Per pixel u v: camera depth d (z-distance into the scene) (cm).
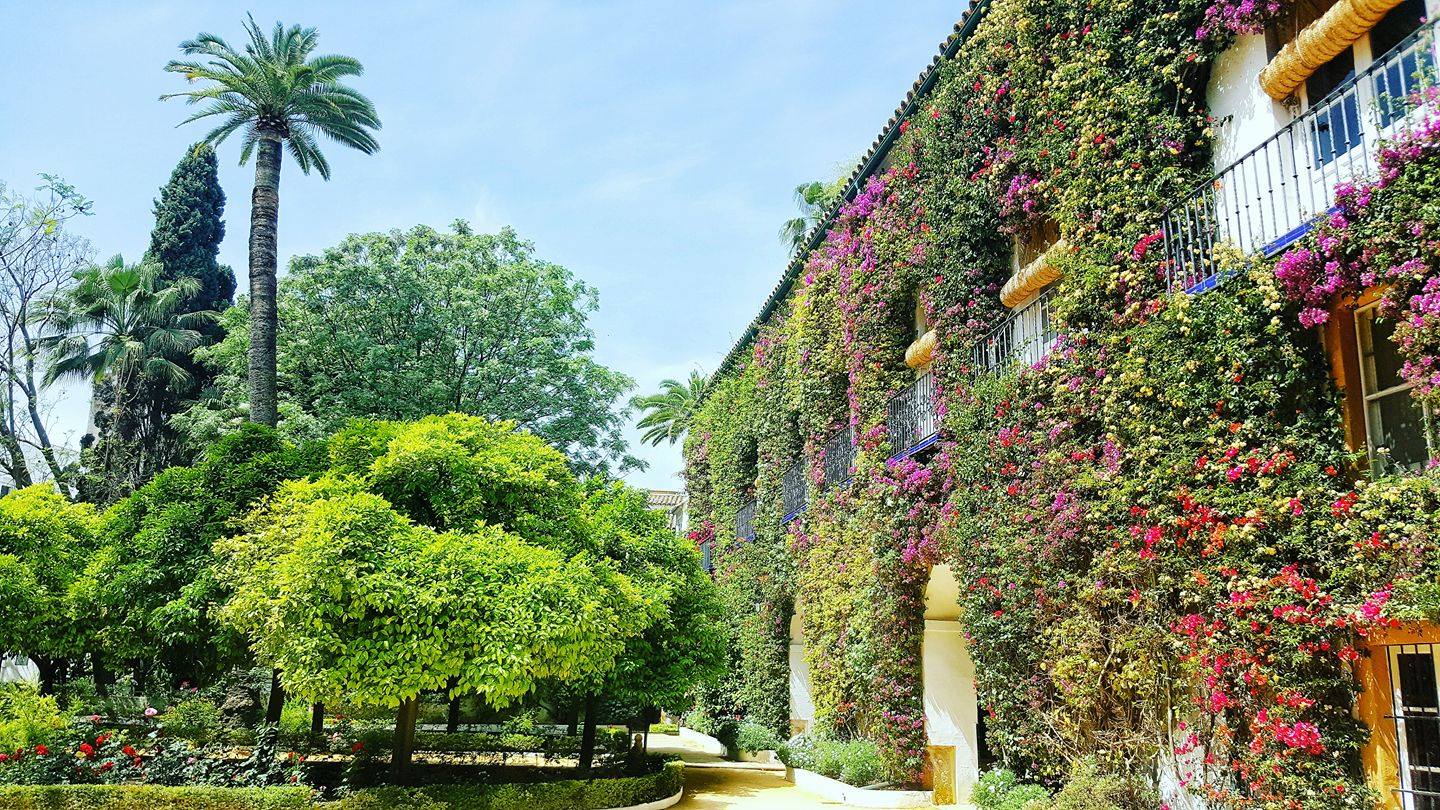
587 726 1420
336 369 2838
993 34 1178
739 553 2402
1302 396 689
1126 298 869
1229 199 830
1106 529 860
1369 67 672
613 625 1066
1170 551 777
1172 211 848
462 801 1063
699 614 1489
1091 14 991
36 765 1040
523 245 3136
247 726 1705
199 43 2230
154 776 1066
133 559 1307
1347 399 681
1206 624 737
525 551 1035
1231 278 738
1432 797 596
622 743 1714
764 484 2211
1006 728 1048
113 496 3166
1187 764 787
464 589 966
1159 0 909
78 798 981
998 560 1073
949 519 1192
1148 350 813
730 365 2820
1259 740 684
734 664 2362
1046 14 1074
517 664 932
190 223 3781
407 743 1166
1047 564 952
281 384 2845
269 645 985
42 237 2781
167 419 3534
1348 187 638
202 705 1836
